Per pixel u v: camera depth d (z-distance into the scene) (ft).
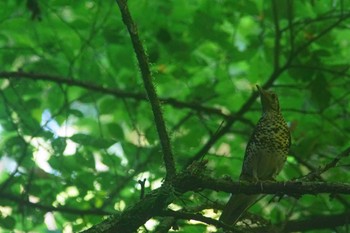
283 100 46.32
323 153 44.45
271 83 45.32
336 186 25.43
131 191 41.04
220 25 46.55
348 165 27.66
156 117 27.53
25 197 38.73
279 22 47.52
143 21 46.65
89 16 46.09
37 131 39.17
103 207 40.34
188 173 26.48
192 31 45.44
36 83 44.91
